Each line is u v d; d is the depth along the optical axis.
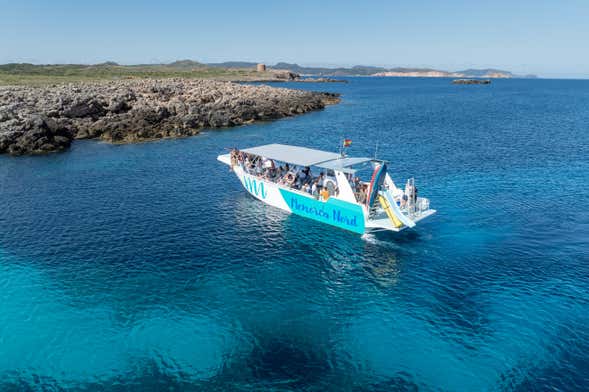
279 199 31.55
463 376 15.74
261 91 103.81
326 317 19.14
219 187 37.44
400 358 16.67
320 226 28.83
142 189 36.75
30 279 22.06
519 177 40.19
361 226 26.88
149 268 23.27
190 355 16.73
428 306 19.92
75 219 29.94
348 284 21.78
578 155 49.41
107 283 21.75
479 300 20.36
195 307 19.80
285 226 28.81
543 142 57.84
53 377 15.71
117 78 128.50
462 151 52.03
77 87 82.25
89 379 15.59
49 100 68.19
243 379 15.53
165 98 84.50
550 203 32.97
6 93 68.88
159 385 15.25
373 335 17.97
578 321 18.69
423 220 29.81
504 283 21.77
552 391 15.01
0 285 21.47
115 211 31.50
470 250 25.31
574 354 16.75
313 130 68.69
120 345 17.28
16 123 54.47
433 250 25.36
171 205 32.84
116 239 26.77
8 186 37.53
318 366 16.22
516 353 16.86
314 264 23.77
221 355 16.75
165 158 48.19
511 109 105.75
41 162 46.47
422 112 97.56
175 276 22.45
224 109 76.44
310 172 31.05
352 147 54.84
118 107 71.31
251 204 33.16
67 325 18.48
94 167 44.22
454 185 37.75
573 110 102.69
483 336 17.84
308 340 17.66
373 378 15.66
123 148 53.75
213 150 52.44
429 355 16.81
